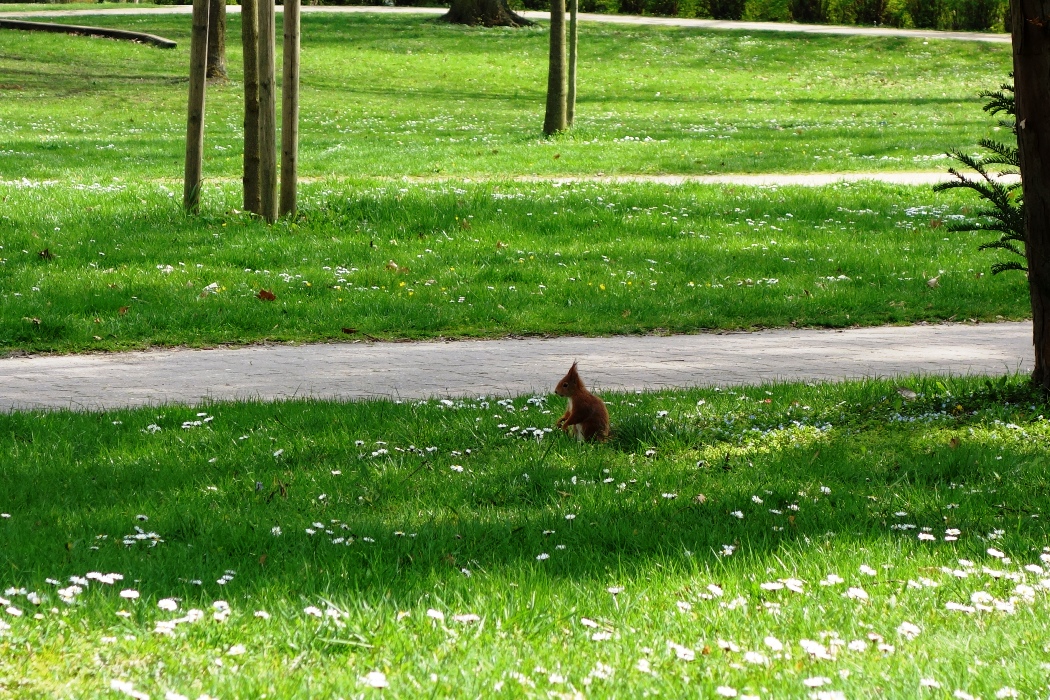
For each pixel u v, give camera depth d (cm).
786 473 785
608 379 1142
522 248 1861
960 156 1023
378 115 4141
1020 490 736
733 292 1586
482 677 425
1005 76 5238
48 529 645
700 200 2269
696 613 505
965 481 765
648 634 482
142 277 1580
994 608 518
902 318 1512
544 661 448
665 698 412
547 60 5509
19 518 671
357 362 1241
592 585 548
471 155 3069
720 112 4278
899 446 857
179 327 1385
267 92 1928
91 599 498
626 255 1820
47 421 922
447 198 2167
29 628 453
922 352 1293
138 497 727
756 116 4141
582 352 1296
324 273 1647
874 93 4875
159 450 849
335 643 455
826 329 1460
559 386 886
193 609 486
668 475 776
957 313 1534
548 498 730
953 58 5600
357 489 744
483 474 775
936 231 2036
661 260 1798
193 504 710
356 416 938
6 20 5759
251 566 580
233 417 938
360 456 827
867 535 633
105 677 410
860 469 795
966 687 421
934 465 796
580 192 2312
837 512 684
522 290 1586
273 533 635
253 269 1706
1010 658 458
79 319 1386
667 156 3028
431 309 1478
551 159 2969
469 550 611
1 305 1402
